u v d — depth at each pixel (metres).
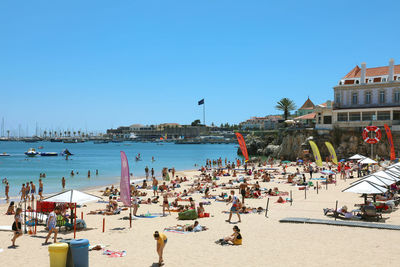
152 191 38.81
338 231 17.09
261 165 70.38
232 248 14.93
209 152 160.62
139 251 14.90
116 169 75.38
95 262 13.38
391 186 30.12
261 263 12.86
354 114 70.88
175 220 22.05
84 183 51.09
